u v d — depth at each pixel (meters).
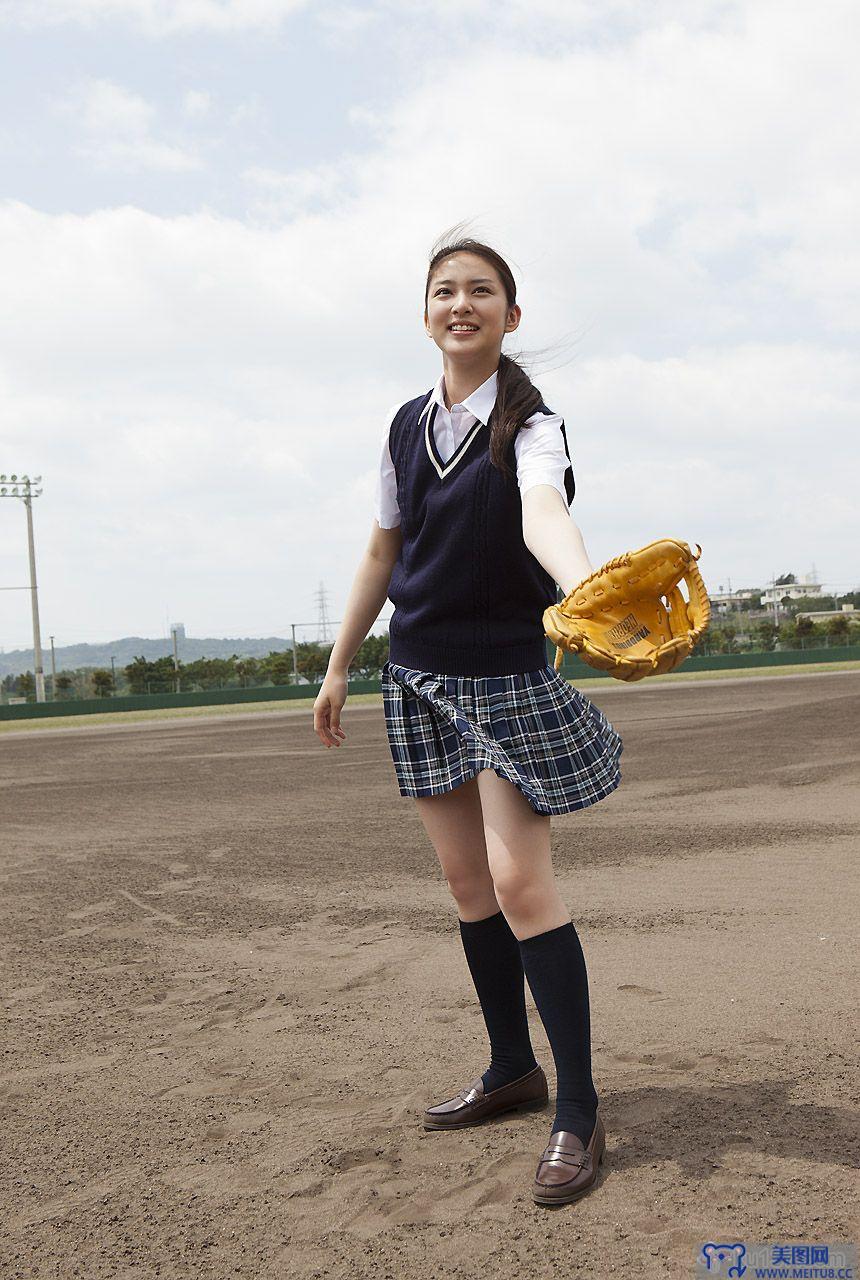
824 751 11.08
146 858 7.16
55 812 9.92
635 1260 1.93
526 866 2.32
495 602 2.39
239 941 4.78
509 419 2.32
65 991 4.12
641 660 1.88
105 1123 2.79
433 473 2.42
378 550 2.74
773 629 55.59
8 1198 2.39
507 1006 2.63
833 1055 2.89
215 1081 3.06
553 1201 2.15
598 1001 3.53
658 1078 2.80
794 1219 2.03
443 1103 2.65
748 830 6.75
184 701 39.66
